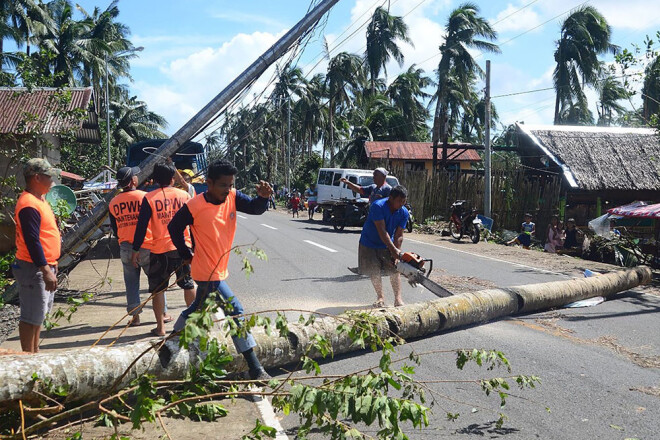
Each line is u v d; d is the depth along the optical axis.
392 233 6.50
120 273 9.27
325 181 24.19
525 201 21.31
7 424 3.14
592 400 4.03
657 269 12.27
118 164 41.00
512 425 3.58
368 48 45.44
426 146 41.78
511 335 5.70
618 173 20.22
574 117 42.38
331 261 11.00
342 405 2.86
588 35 39.91
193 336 2.64
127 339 5.27
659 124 13.05
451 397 4.04
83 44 38.09
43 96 11.48
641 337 5.75
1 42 33.09
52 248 4.47
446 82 43.16
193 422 3.51
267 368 4.38
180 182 6.75
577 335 5.79
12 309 6.82
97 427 3.38
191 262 4.04
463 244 16.19
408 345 5.27
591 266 11.48
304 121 53.03
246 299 7.30
